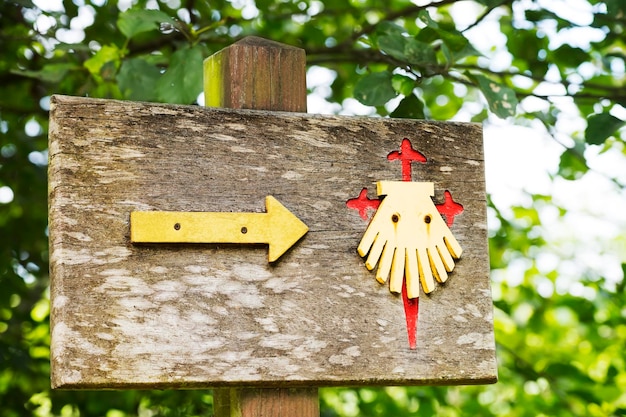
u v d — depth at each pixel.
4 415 5.30
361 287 2.49
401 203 2.56
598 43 4.33
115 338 2.27
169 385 2.30
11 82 5.21
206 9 5.29
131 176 2.35
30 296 5.69
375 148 2.57
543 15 4.12
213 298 2.36
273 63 2.65
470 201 2.63
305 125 2.52
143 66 3.81
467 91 6.25
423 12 3.41
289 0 5.54
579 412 5.59
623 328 6.27
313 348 2.42
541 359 6.57
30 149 5.64
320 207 2.49
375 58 4.88
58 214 2.29
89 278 2.28
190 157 2.40
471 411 6.63
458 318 2.56
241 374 2.35
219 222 2.38
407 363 2.49
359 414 5.88
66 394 5.34
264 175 2.46
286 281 2.43
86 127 2.34
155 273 2.33
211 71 2.71
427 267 2.55
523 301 6.48
